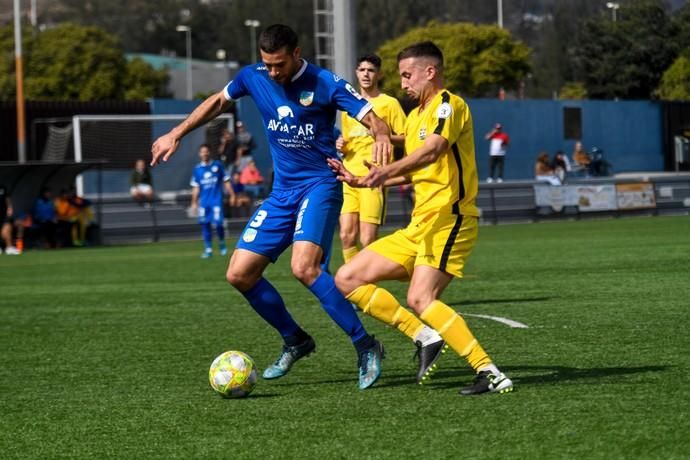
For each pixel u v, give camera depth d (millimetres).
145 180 104188
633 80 141250
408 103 110250
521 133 134750
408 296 21453
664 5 139125
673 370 23297
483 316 34281
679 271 47969
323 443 17797
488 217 103625
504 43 158375
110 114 137250
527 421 18641
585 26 146625
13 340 33156
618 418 18594
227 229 101188
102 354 29516
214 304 41438
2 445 18766
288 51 22125
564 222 101562
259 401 21703
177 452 17719
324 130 23000
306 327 33594
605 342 27891
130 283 53062
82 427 19969
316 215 22812
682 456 16062
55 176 91375
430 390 22047
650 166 138250
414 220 21953
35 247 90750
